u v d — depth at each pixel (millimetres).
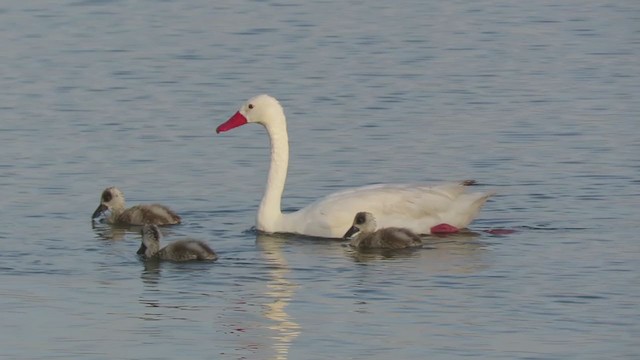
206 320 17391
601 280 18875
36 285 18953
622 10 42594
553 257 20109
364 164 26344
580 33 39125
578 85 32969
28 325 17219
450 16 41375
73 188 24719
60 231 22062
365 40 37938
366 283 18891
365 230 21109
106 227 22469
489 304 17891
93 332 16953
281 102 31250
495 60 35719
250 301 18141
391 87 32688
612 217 22484
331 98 31625
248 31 39031
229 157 27000
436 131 28750
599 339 16547
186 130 28969
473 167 26031
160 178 25469
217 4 42844
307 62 35312
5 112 30250
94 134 28531
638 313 17469
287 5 42781
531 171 25641
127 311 17766
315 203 21953
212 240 21531
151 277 19359
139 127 29141
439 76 33844
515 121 29562
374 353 16141
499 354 16078
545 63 35406
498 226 22141
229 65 34969
